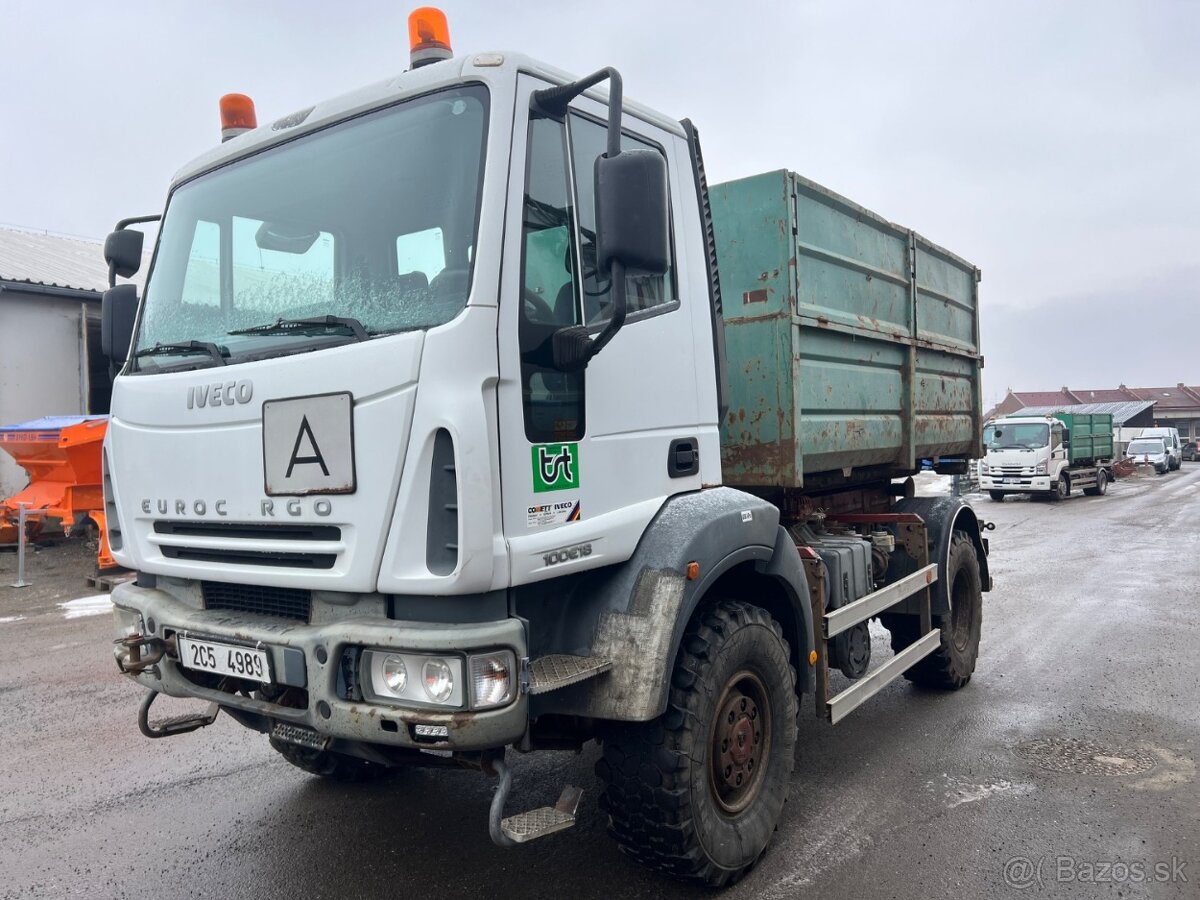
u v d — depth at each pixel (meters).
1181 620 8.16
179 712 5.67
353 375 2.71
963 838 3.83
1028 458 24.20
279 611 3.00
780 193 4.31
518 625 2.63
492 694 2.57
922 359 6.16
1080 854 3.67
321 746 3.01
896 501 6.17
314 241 3.12
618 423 3.14
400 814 4.12
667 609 3.00
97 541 10.62
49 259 15.15
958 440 6.93
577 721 3.25
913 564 5.54
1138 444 41.53
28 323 13.05
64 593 9.62
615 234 2.64
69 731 5.31
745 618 3.44
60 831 3.97
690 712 3.11
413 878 3.52
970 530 6.38
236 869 3.60
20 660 6.97
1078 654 6.95
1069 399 76.50
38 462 10.34
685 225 3.67
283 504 2.88
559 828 2.75
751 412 4.41
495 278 2.67
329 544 2.76
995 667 6.62
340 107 3.18
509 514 2.67
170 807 4.21
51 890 3.44
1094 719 5.38
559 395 2.89
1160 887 3.40
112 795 4.36
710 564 3.21
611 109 2.69
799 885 3.44
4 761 4.83
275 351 3.04
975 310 7.26
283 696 2.94
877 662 6.54
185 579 3.30
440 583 2.52
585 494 2.97
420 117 2.95
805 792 4.34
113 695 6.04
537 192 2.89
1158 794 4.26
